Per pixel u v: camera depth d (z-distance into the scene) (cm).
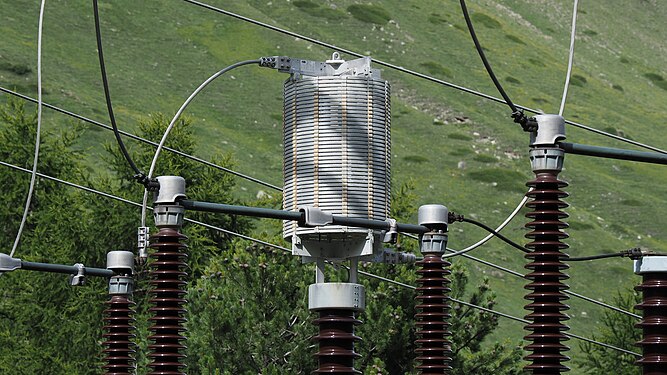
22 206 8575
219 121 16150
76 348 7631
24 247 8356
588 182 16388
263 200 8819
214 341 5494
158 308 2477
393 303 5662
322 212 2453
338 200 2528
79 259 8206
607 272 13500
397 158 15975
